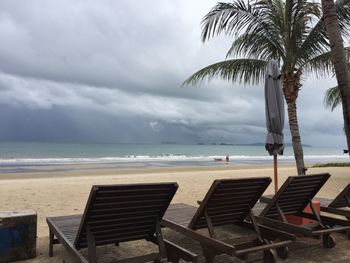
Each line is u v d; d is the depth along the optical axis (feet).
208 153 300.40
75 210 24.52
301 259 13.84
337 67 19.97
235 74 33.65
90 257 10.21
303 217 16.57
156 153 279.28
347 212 17.29
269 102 22.53
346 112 19.72
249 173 63.46
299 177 14.78
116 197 10.28
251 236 13.57
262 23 30.76
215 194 12.74
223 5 30.25
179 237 16.44
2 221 13.17
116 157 181.47
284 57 30.99
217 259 13.44
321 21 28.04
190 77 35.60
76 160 135.44
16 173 67.56
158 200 11.28
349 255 14.34
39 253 14.39
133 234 11.62
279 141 22.33
